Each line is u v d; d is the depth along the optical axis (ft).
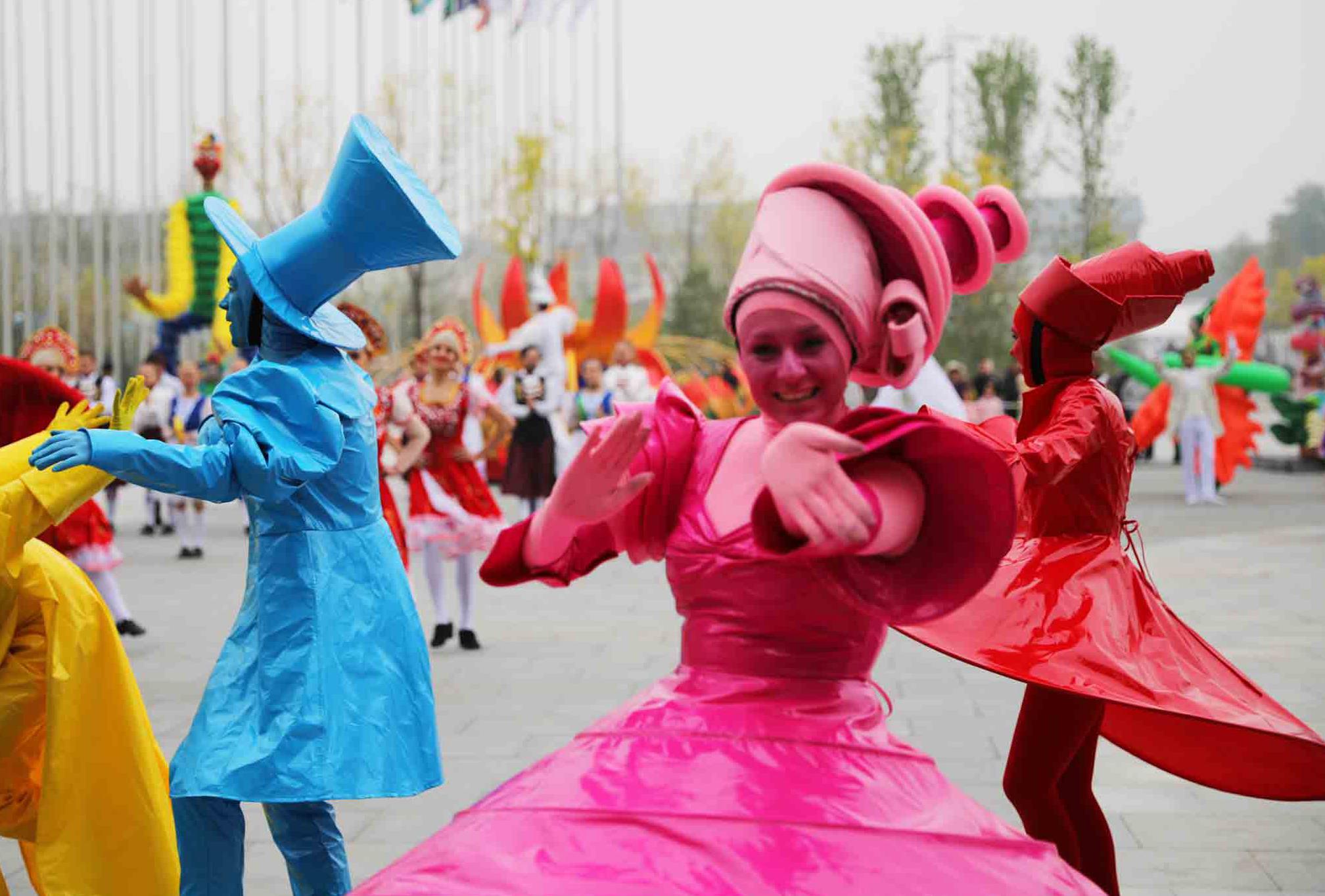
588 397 71.87
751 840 8.23
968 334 131.85
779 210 9.12
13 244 158.81
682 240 197.47
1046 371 14.42
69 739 13.25
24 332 127.44
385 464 30.25
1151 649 12.88
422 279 137.39
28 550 13.53
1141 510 66.13
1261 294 75.05
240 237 14.28
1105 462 13.67
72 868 13.20
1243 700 12.59
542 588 43.50
